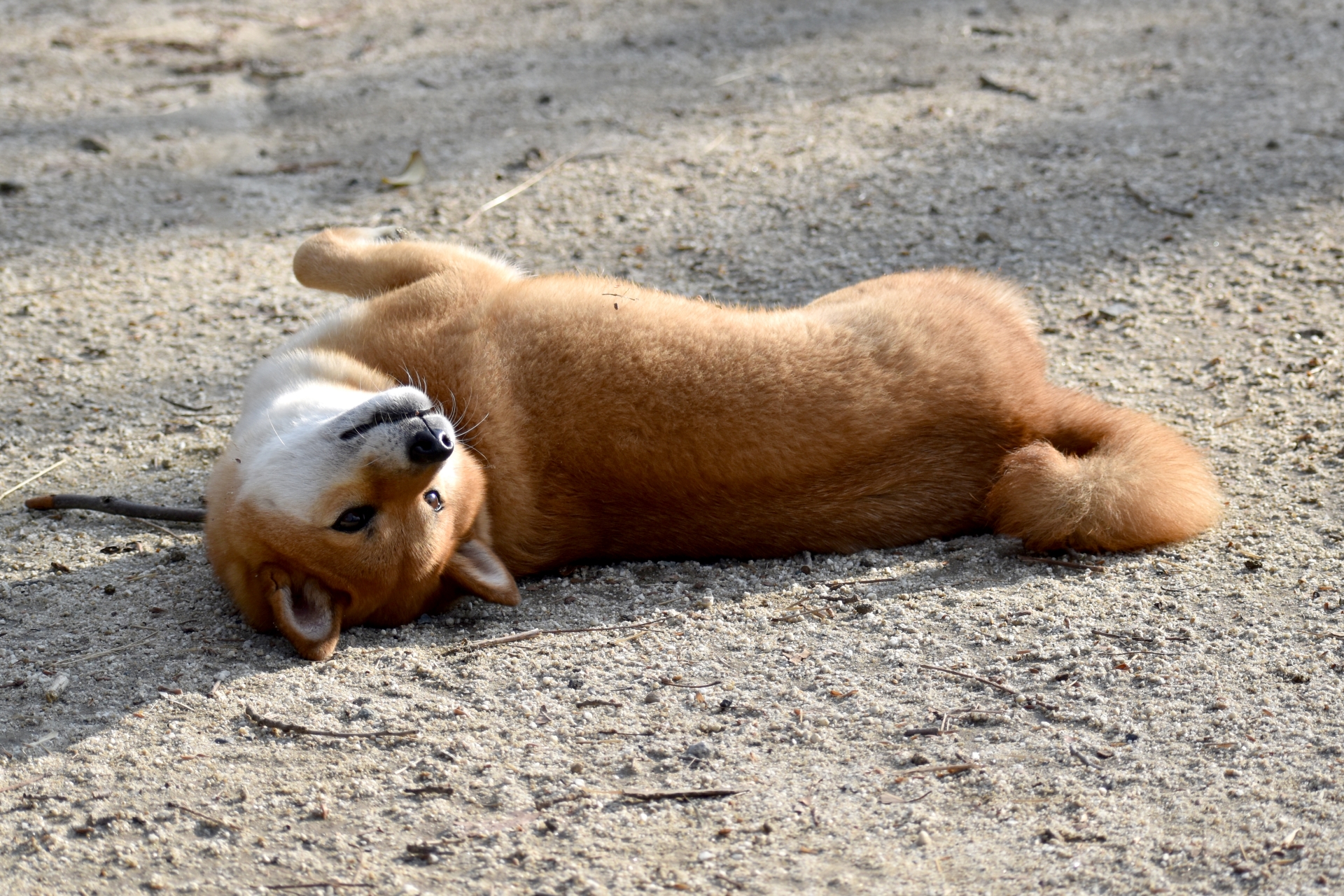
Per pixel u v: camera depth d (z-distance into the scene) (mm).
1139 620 3973
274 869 3023
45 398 5754
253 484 4031
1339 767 3201
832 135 8578
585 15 11836
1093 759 3312
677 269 6906
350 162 8555
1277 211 7055
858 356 4508
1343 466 4832
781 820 3145
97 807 3242
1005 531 4508
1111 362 5836
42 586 4379
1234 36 10102
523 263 6992
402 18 11984
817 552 4602
